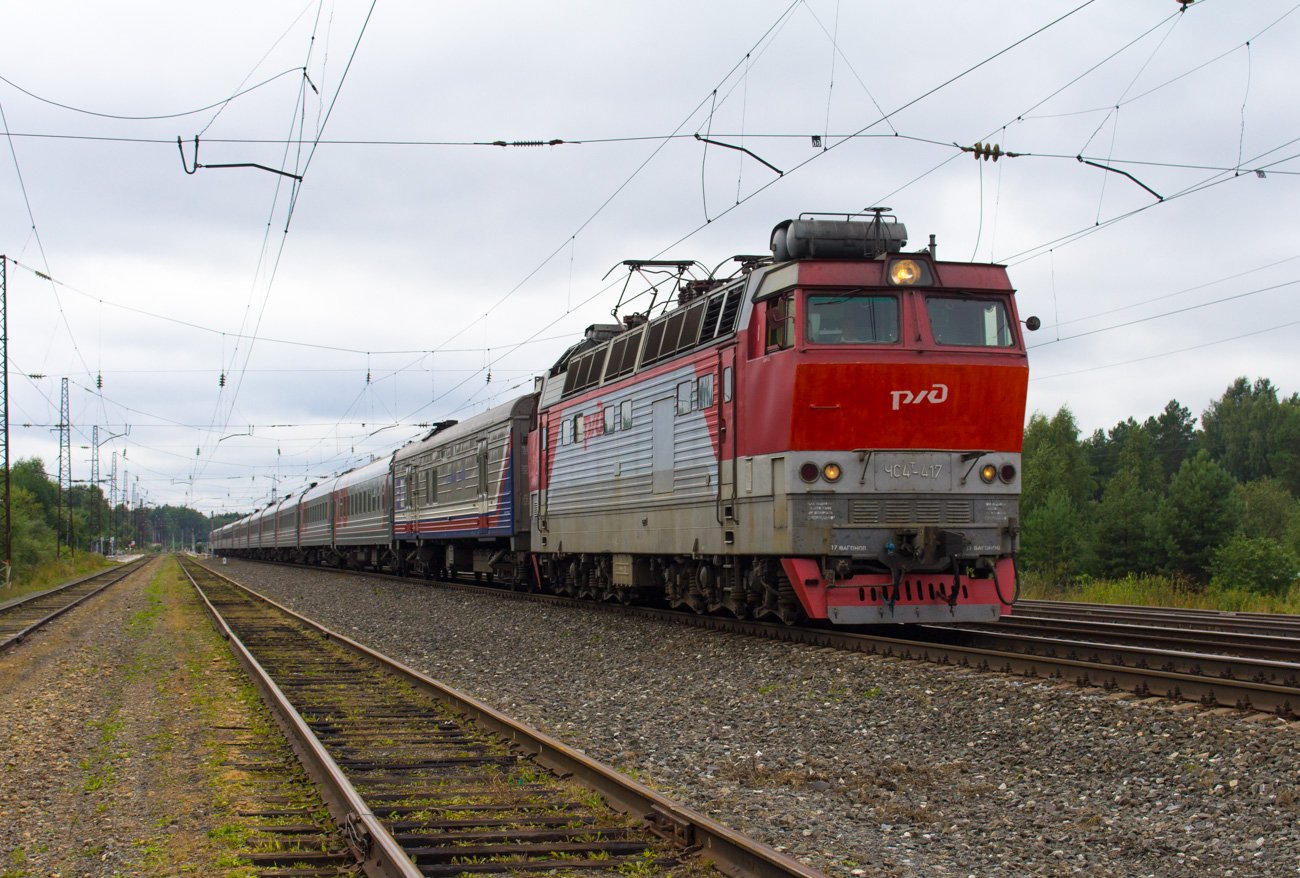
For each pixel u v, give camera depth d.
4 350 41.50
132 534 160.62
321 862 6.04
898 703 10.02
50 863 6.13
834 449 13.02
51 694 12.59
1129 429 85.88
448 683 13.23
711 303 15.55
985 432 13.39
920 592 13.23
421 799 7.28
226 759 8.72
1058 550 38.56
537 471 23.44
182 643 18.11
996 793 7.39
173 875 5.85
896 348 13.08
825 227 13.77
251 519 83.12
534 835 6.34
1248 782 6.95
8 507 41.34
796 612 14.59
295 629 20.38
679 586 17.44
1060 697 9.35
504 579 28.41
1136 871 5.78
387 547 40.91
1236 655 12.39
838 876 5.73
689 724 10.05
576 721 10.52
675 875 5.68
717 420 14.94
